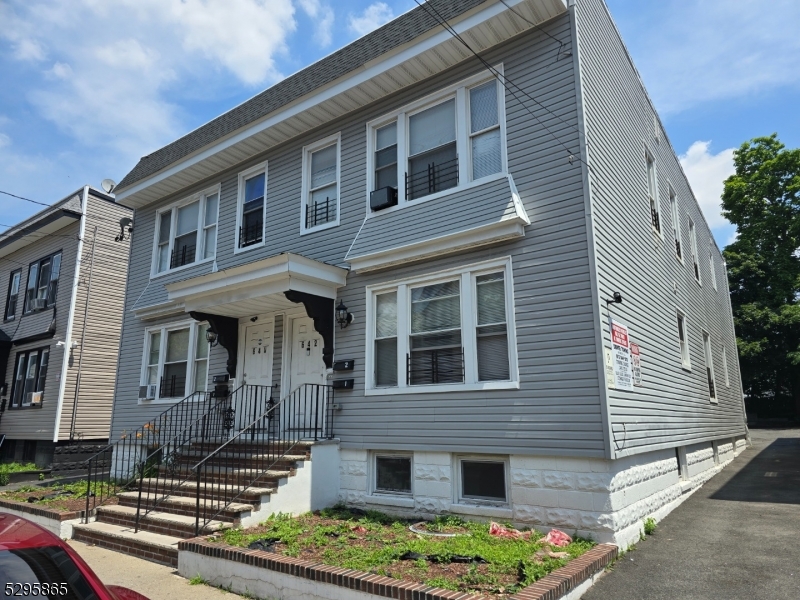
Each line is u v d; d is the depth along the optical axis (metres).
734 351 19.73
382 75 9.03
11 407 18.39
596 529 6.38
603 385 6.56
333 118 10.34
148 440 11.72
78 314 17.00
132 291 13.85
